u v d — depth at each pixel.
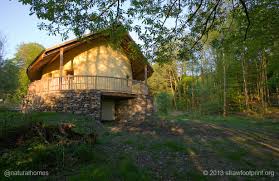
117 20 7.49
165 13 8.12
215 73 32.41
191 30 9.02
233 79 30.89
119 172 5.75
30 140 6.59
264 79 28.97
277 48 12.33
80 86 15.98
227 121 19.73
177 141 9.74
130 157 7.09
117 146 8.45
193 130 13.00
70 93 14.72
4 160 5.61
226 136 11.53
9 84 34.84
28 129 7.08
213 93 31.70
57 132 7.26
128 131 11.84
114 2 7.06
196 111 33.56
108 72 17.53
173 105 43.34
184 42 9.22
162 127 13.55
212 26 9.24
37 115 12.43
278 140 10.77
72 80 15.52
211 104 30.53
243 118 23.31
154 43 8.83
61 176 5.39
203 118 23.77
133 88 17.06
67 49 16.33
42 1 6.56
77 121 11.80
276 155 8.07
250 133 12.64
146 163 6.75
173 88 48.09
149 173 5.96
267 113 26.67
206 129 13.59
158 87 47.12
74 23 7.17
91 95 14.48
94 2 6.94
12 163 5.57
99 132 10.84
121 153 7.52
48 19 6.88
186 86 44.91
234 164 7.00
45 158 5.89
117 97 16.52
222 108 30.25
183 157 7.52
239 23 9.74
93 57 17.45
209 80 33.22
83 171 5.64
